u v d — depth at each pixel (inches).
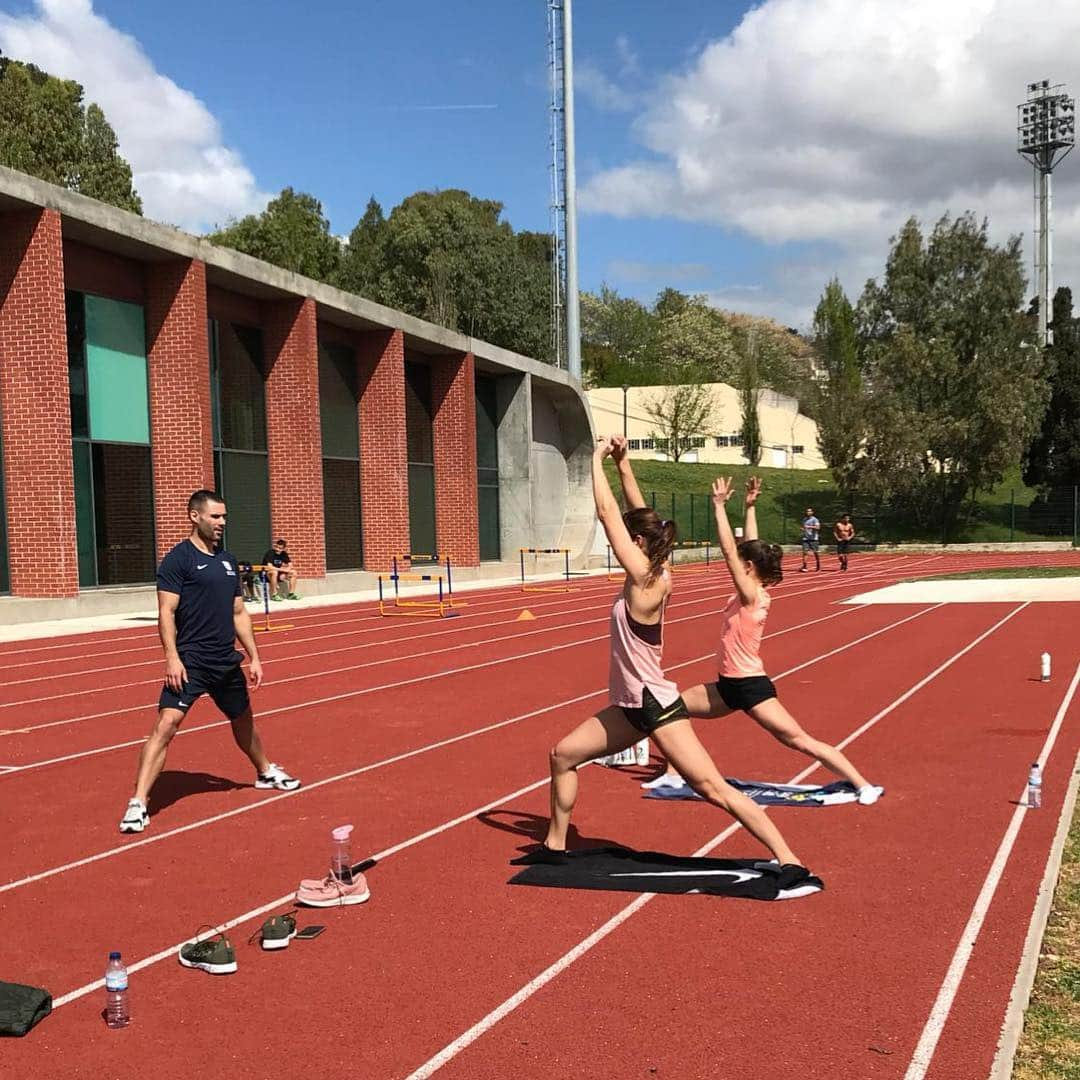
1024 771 285.4
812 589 1059.9
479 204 3656.5
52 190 706.2
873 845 221.0
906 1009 146.9
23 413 719.1
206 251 847.7
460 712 387.2
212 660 253.9
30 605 698.2
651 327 3850.9
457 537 1273.4
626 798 264.8
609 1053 135.9
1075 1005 148.8
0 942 175.9
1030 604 816.9
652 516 198.7
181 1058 136.7
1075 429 2105.1
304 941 174.1
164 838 233.6
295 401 989.2
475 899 192.5
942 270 2016.5
